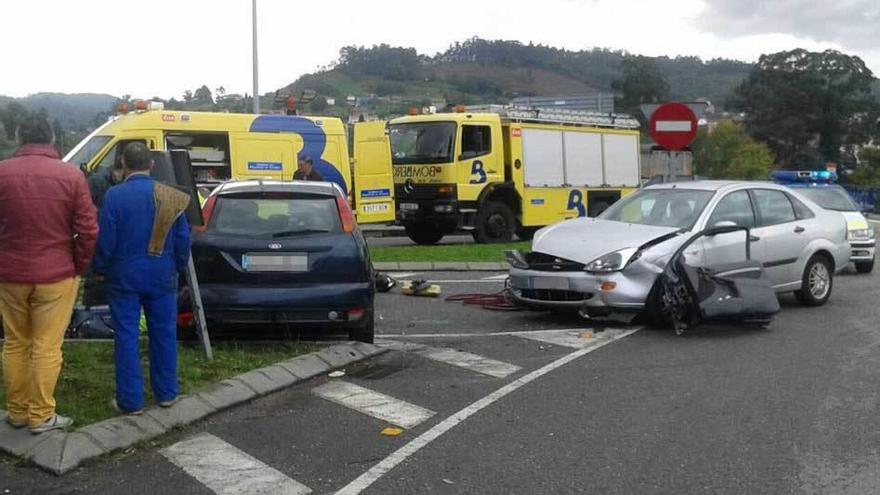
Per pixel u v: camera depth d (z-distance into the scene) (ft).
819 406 23.20
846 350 30.25
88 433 19.22
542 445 19.99
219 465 18.62
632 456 19.26
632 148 79.71
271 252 26.91
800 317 37.17
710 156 203.62
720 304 32.60
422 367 27.50
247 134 55.47
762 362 28.32
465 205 68.23
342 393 24.32
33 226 18.70
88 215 19.25
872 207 178.50
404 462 18.88
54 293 19.03
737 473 18.22
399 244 75.31
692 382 25.70
